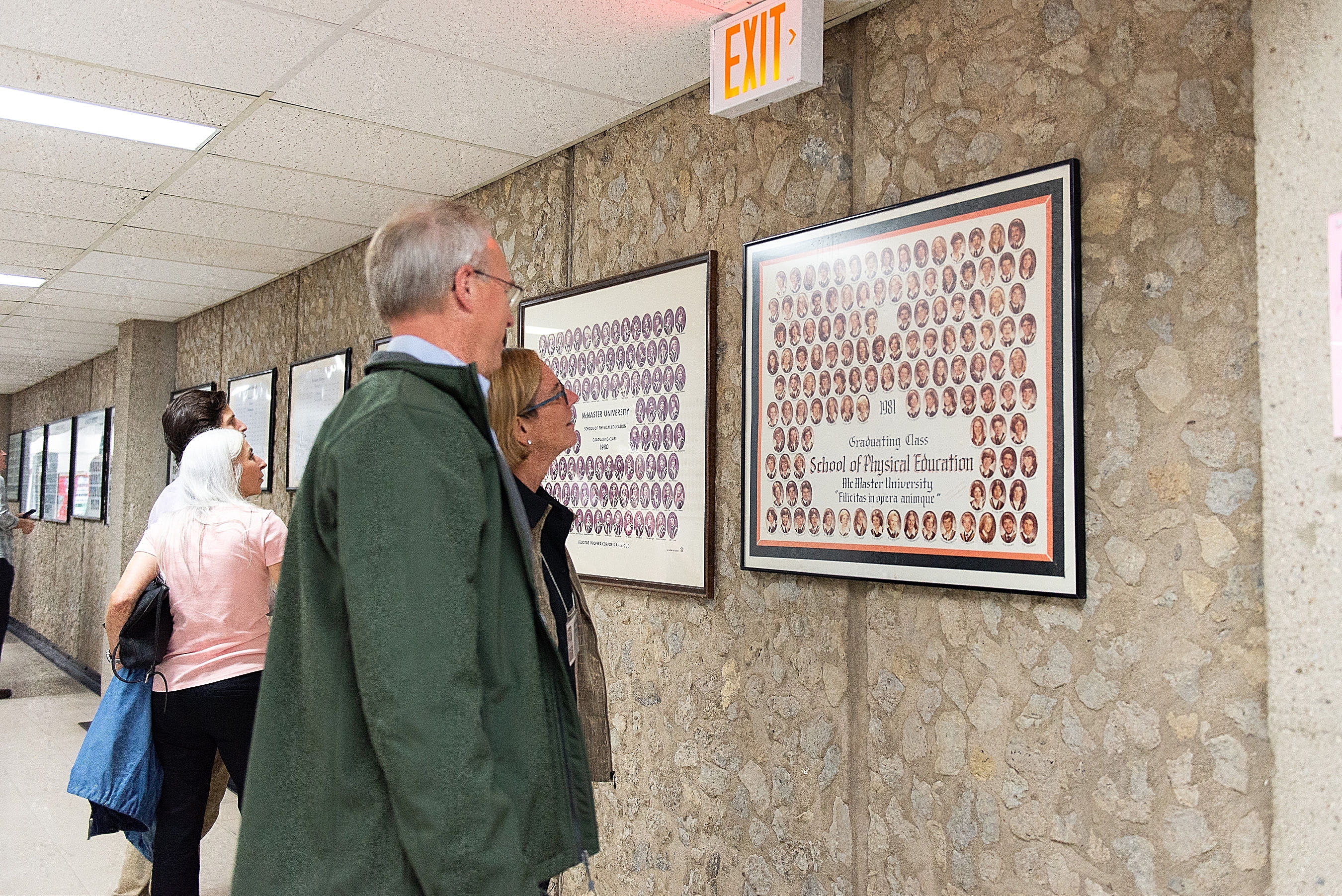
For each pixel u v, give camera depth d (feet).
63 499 30.01
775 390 7.56
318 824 3.98
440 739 3.62
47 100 9.02
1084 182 5.67
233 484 8.75
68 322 22.31
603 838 9.61
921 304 6.46
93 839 13.17
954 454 6.22
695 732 8.49
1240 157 4.97
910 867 6.53
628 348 9.31
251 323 18.57
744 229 8.13
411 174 11.32
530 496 5.49
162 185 11.74
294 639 4.27
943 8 6.56
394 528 3.79
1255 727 4.79
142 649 7.88
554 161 10.64
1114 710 5.39
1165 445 5.21
